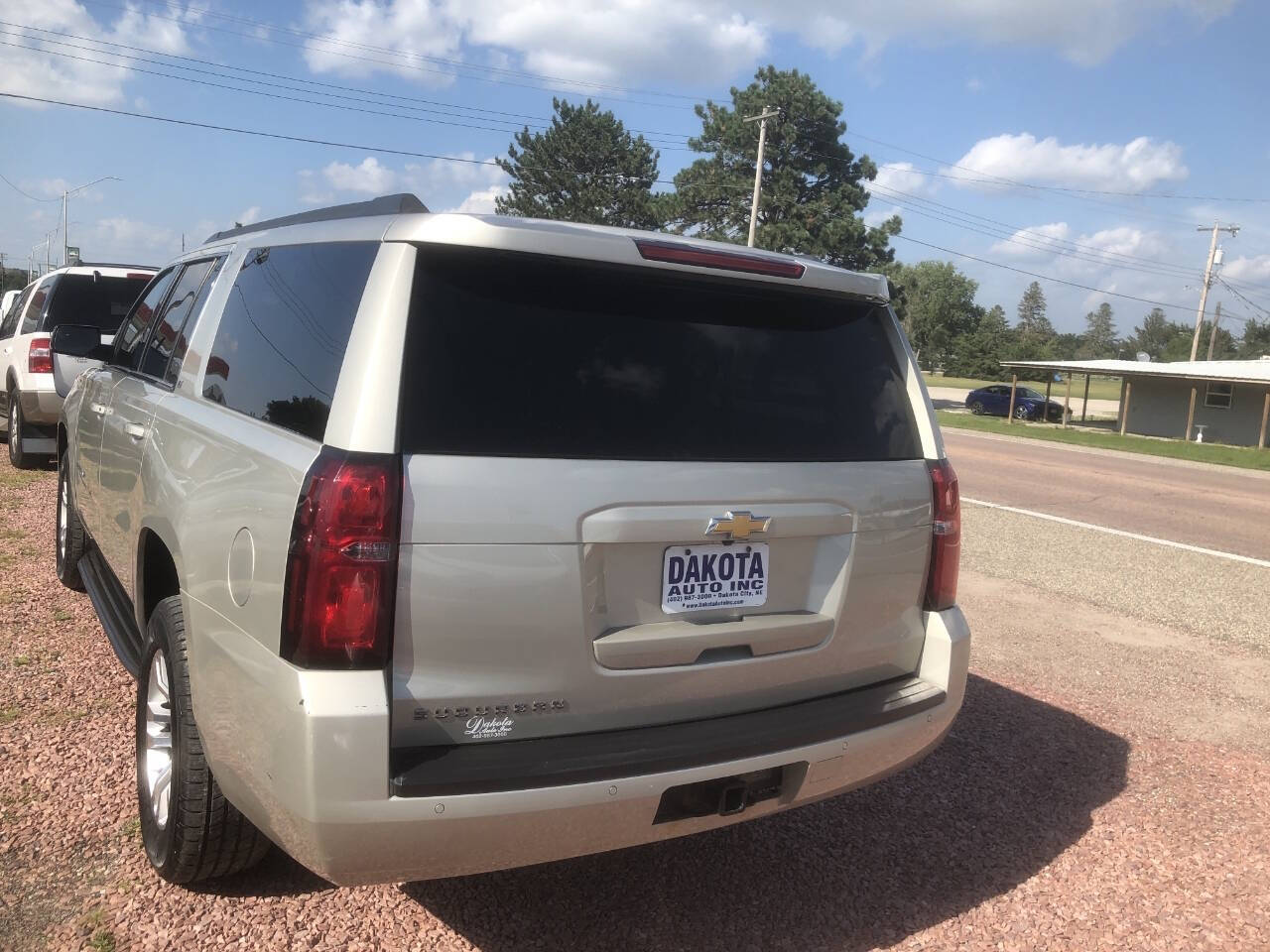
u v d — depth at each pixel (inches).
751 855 138.6
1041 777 168.7
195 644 108.4
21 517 309.1
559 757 95.5
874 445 120.8
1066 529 443.8
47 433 391.2
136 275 387.5
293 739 89.0
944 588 127.0
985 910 127.5
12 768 144.9
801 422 114.3
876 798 158.7
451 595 91.6
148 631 126.0
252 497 99.6
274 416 106.8
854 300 124.0
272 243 130.0
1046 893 132.0
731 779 105.3
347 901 119.4
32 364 370.0
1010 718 196.9
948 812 154.4
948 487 126.8
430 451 92.0
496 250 97.5
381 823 88.7
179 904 116.3
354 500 88.8
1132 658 241.6
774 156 2081.7
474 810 90.6
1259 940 123.3
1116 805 159.0
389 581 89.4
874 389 123.5
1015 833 148.5
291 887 121.7
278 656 91.8
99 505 175.2
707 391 108.3
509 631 94.3
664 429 103.7
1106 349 6407.5
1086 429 1553.9
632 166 2282.2
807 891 130.0
